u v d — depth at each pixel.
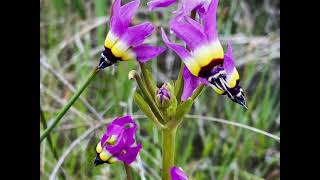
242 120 0.28
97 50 0.30
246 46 0.31
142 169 0.24
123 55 0.17
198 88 0.17
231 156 0.28
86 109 0.28
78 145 0.27
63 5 0.32
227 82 0.17
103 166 0.26
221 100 0.29
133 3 0.17
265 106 0.29
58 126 0.27
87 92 0.29
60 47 0.30
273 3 0.34
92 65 0.30
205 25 0.16
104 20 0.30
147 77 0.17
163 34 0.16
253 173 0.28
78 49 0.30
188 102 0.17
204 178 0.28
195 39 0.16
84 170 0.27
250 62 0.30
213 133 0.29
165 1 0.17
